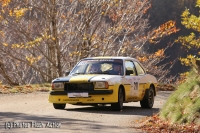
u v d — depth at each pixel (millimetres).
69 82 39531
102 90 38812
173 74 161250
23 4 78062
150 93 45000
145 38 87500
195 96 32125
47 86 64812
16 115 35438
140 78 43562
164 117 32781
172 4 162000
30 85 64500
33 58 80375
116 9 89312
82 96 39094
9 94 54969
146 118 34594
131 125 31344
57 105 40875
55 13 77000
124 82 40719
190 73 35281
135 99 42531
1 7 79750
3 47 86688
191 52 161750
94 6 81812
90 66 42281
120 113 38469
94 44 81125
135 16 88625
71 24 87125
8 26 80000
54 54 81312
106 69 41688
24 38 90750
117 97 39406
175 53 160250
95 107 43312
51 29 81250
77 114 36906
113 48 85688
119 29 83375
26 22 87375
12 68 98438
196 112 30344
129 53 85875
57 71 79938
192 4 163125
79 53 80125
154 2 160375
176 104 32969
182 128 29281
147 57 92188
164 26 85125
